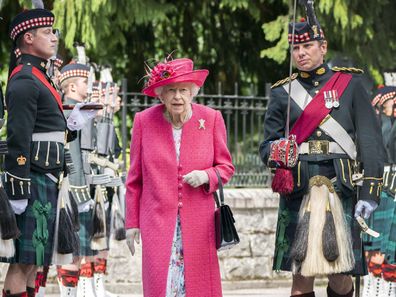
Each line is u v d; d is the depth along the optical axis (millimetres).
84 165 17766
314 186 14289
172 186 13195
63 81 19094
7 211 12859
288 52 28984
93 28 26516
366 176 14219
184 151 13266
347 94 14508
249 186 24812
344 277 14664
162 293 13008
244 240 23656
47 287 22531
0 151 13289
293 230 14547
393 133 20000
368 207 14203
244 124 24547
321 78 14633
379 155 14289
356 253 14391
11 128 13367
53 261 13758
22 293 13758
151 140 13359
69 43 26281
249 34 32906
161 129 13375
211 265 13211
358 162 14539
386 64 29406
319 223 14078
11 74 13906
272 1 30906
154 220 13180
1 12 29969
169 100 13117
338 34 28656
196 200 13227
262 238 23797
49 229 13648
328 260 13945
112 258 22906
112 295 21016
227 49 33000
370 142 14266
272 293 22719
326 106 14422
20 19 13930
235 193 23828
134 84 32094
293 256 14133
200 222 13203
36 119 13617
